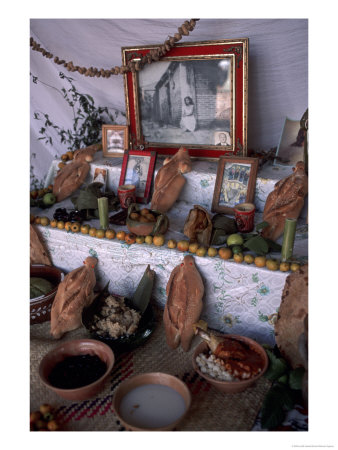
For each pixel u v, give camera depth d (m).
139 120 2.82
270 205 2.27
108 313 2.15
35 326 2.31
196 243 2.15
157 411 1.68
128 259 2.33
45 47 3.27
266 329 2.07
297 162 2.37
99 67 3.19
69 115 3.42
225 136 2.60
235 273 2.04
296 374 1.74
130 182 2.72
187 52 2.53
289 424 1.65
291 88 2.69
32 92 3.45
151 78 2.70
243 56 2.38
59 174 2.88
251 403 1.76
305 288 1.83
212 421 1.68
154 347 2.11
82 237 2.43
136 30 2.96
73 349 1.95
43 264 2.57
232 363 1.78
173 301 2.10
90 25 3.07
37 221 2.57
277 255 2.05
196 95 2.60
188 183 2.61
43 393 1.88
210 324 2.22
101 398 1.83
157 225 2.24
